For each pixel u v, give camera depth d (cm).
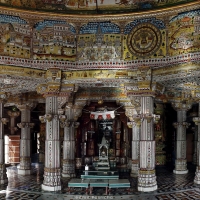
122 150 2086
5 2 1125
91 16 1190
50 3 1188
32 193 1218
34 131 2853
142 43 1197
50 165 1266
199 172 1452
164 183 1448
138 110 1298
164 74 1187
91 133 2122
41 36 1203
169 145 2292
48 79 1236
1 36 1145
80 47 1227
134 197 1156
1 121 1472
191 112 2312
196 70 1110
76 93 1662
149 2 1166
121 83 1295
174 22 1152
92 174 1467
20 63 1170
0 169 1438
